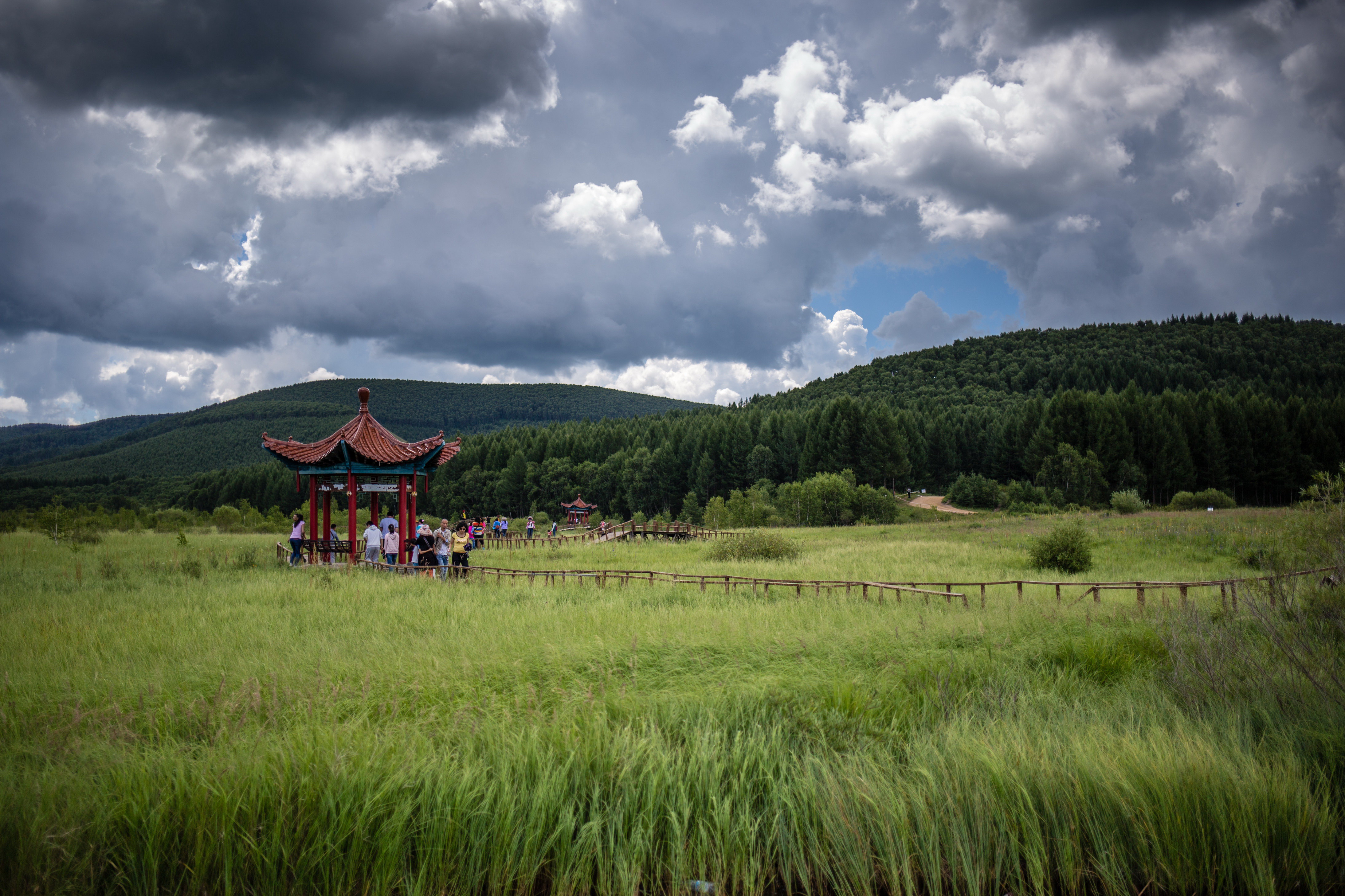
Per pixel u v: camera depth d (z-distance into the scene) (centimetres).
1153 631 964
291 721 627
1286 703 643
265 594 1428
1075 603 1266
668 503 11950
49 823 432
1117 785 477
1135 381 15788
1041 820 466
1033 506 7025
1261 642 843
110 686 737
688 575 1770
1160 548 2689
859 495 7338
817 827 472
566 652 889
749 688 737
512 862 436
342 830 436
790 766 539
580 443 13575
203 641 969
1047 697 713
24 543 2880
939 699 709
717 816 462
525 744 550
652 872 454
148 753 532
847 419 11231
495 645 915
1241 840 435
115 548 2706
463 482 13200
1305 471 9881
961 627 1046
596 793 478
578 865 440
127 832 443
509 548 3556
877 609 1245
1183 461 9950
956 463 12762
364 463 2223
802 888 454
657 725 627
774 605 1318
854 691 727
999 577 1917
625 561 2733
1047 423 10988
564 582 1731
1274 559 1346
